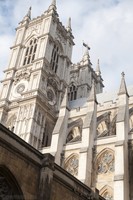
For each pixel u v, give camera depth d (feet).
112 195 153.28
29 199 76.69
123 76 196.85
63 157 182.50
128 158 158.51
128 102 188.65
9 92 236.63
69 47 279.08
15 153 76.69
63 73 257.34
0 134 73.56
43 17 268.21
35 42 259.39
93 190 101.86
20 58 255.50
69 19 294.46
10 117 222.28
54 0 277.64
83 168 161.07
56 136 188.96
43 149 190.80
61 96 246.06
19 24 281.74
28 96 217.15
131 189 147.33
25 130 201.67
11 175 74.28
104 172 163.53
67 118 207.72
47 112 221.87
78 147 179.73
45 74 232.73
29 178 78.74
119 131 166.09
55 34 263.70
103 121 205.26
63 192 88.22
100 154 170.40
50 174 82.99
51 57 252.83
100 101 244.01
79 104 253.03
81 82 301.22
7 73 249.14
